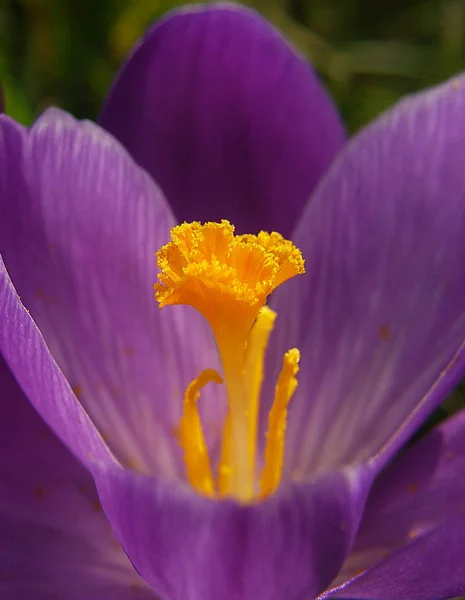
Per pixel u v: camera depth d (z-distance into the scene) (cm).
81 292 17
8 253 16
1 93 17
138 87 17
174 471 17
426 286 17
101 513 16
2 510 16
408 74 23
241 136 18
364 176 17
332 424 17
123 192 17
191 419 16
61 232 17
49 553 16
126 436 17
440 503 16
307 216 17
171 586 15
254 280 16
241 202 18
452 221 17
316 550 14
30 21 22
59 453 16
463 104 17
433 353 17
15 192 16
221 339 16
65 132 17
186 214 18
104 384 17
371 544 16
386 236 17
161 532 14
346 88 23
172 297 16
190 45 17
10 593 16
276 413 16
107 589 16
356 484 14
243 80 18
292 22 23
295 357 16
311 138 18
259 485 17
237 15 17
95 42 22
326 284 17
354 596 15
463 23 23
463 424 16
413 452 17
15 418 16
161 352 17
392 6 24
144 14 22
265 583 14
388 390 17
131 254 17
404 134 17
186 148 18
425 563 15
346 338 17
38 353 15
